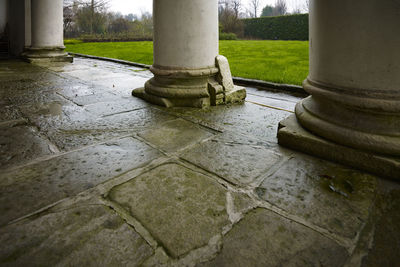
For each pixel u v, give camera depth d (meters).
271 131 3.18
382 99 2.07
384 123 2.15
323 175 2.14
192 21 3.91
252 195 1.86
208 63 4.20
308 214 1.67
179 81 4.16
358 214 1.67
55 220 1.56
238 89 4.59
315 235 1.49
